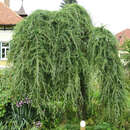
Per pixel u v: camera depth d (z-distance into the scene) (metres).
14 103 2.47
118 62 1.99
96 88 2.00
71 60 1.88
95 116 2.49
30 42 1.83
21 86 1.88
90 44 1.92
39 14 1.92
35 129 2.29
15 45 1.97
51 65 1.80
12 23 8.37
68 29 1.88
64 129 2.29
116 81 1.92
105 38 1.91
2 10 9.10
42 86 1.86
